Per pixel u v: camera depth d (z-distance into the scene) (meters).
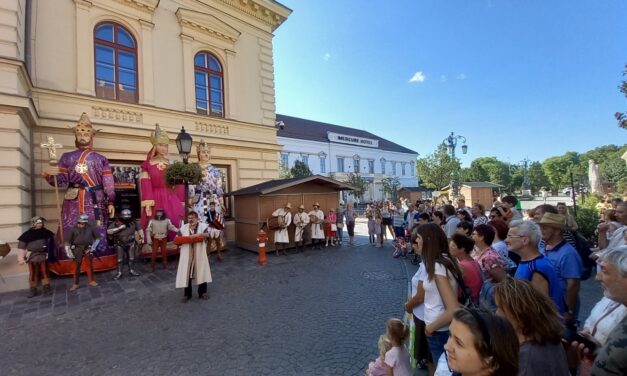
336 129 50.97
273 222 10.76
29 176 8.34
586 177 27.97
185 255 6.08
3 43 7.00
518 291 1.69
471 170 69.88
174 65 11.77
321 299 6.04
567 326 2.47
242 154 13.61
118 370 3.67
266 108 14.70
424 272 2.84
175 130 11.60
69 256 7.14
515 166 76.50
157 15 11.41
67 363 3.84
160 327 4.84
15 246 7.02
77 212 8.17
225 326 4.84
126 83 10.64
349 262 9.44
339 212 13.25
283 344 4.23
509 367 1.34
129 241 8.03
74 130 8.68
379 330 4.64
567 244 3.06
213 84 13.11
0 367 3.77
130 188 10.56
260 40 14.74
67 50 9.39
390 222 13.44
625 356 1.48
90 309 5.70
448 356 1.49
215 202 10.75
